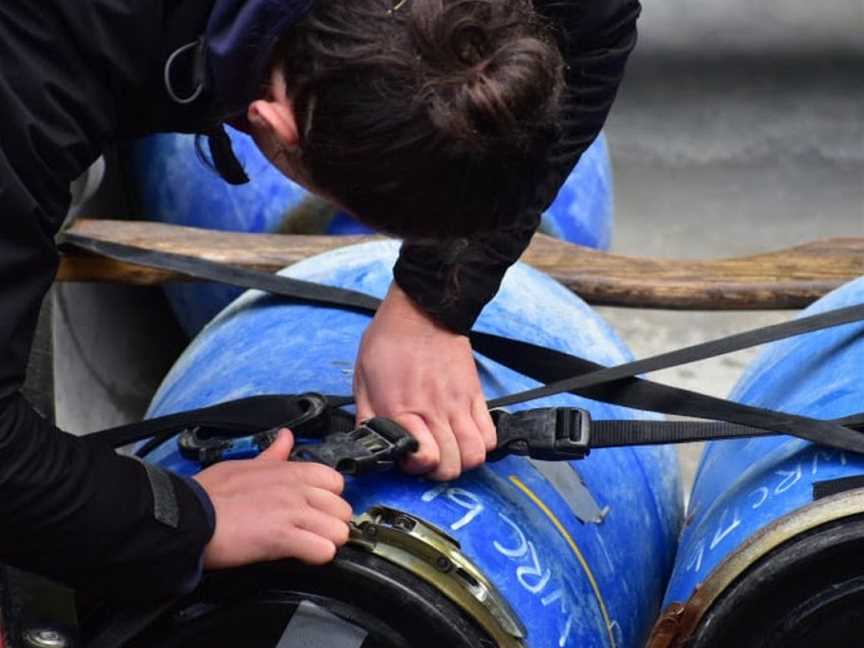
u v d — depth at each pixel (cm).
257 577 265
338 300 343
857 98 859
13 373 244
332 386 311
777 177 796
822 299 364
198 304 532
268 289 354
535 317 355
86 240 414
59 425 478
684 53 894
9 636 277
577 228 536
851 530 260
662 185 786
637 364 310
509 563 275
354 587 261
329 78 222
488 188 227
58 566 257
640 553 324
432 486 281
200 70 243
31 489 246
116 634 264
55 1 232
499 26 223
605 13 292
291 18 224
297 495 261
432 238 236
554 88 227
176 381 356
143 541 255
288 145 238
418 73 219
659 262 446
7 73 230
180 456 301
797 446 295
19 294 239
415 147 221
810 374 319
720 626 268
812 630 266
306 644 263
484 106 218
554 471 306
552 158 289
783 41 904
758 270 441
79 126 240
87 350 511
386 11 221
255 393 315
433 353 291
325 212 514
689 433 294
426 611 258
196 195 528
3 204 230
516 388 326
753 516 289
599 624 291
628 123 835
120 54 239
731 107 851
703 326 674
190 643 270
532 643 270
